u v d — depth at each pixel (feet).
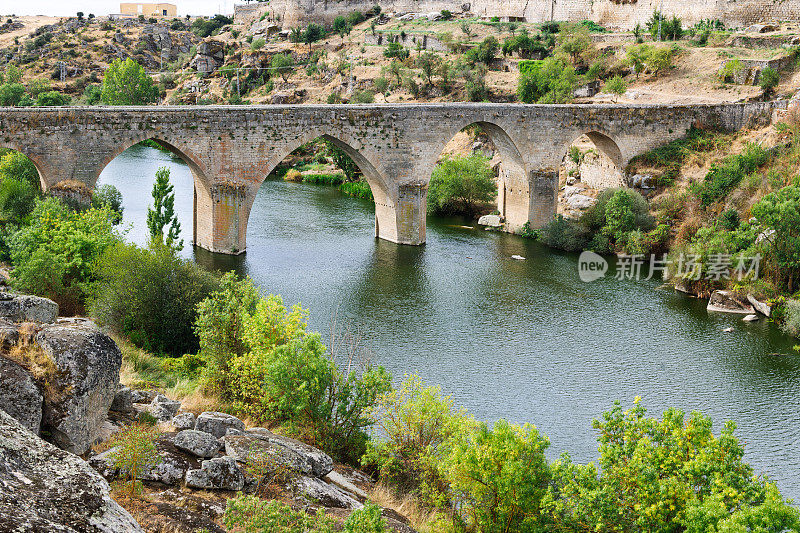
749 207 201.46
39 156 177.06
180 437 61.31
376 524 49.21
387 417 85.87
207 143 194.80
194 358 110.83
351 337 145.79
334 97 416.05
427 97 386.73
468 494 68.69
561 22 416.26
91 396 53.98
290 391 82.28
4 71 543.80
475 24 465.06
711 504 50.96
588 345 147.64
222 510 53.06
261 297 107.96
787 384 130.21
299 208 278.46
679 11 383.86
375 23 529.45
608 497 56.95
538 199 236.02
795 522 49.49
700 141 245.04
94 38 620.90
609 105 238.48
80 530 30.19
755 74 288.92
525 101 339.77
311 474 67.46
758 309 168.66
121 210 223.51
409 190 220.43
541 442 65.00
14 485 30.78
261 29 595.88
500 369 134.10
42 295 125.80
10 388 49.70
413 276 193.16
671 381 130.62
